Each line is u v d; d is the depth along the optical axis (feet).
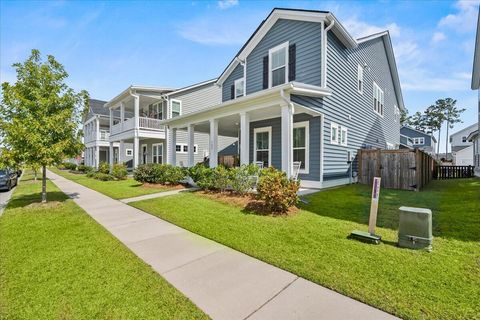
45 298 8.38
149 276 9.71
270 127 34.91
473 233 12.98
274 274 9.68
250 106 26.48
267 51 35.45
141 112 66.39
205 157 61.57
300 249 11.75
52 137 23.97
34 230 16.22
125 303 7.98
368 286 8.39
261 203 20.48
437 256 10.43
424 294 7.82
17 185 47.80
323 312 7.25
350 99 36.01
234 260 11.09
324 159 29.45
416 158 28.76
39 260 11.37
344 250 11.39
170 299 8.14
